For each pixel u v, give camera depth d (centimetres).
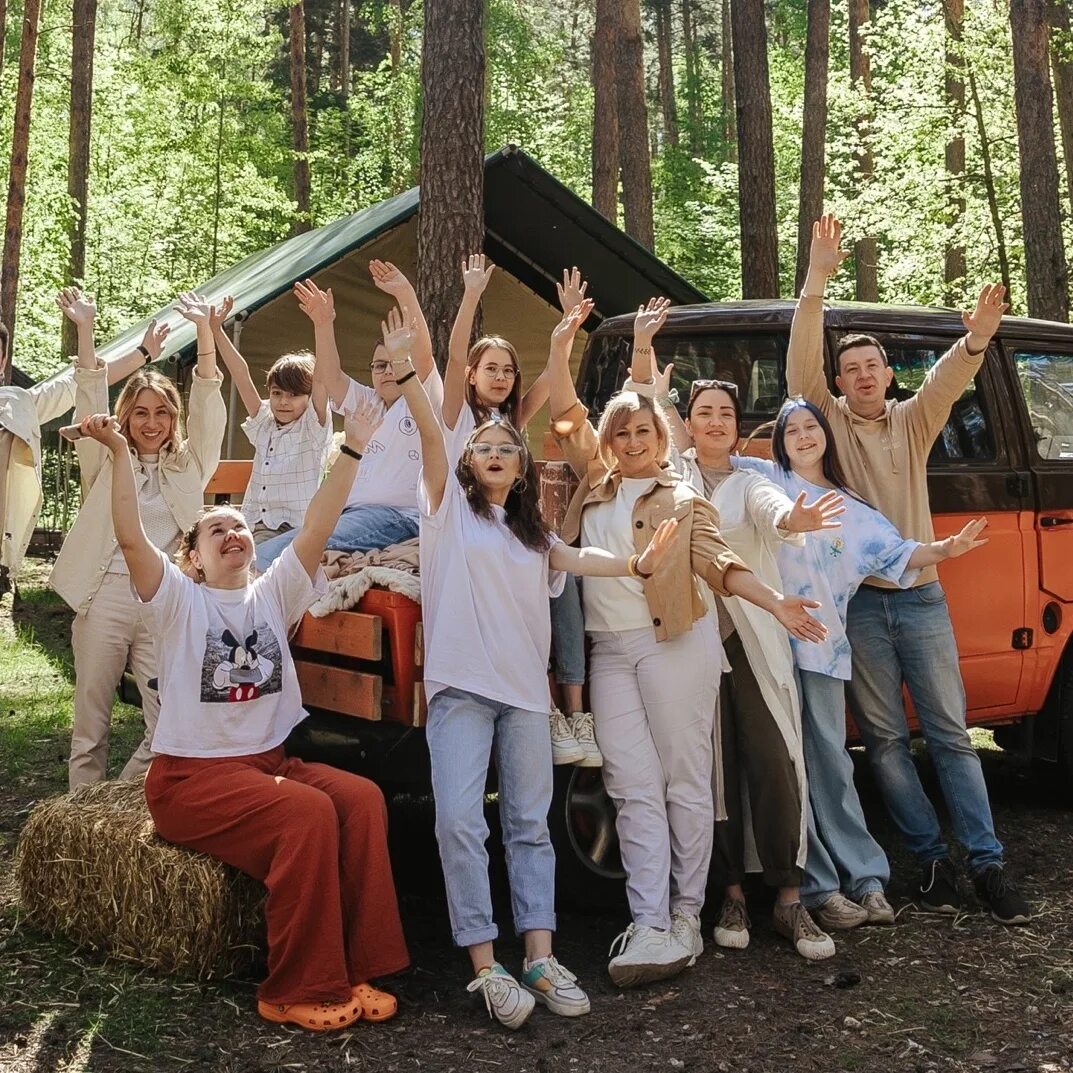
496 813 540
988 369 559
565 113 3747
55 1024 352
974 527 431
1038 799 612
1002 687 551
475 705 381
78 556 479
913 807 464
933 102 1753
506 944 423
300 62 2744
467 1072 334
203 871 373
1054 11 1688
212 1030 353
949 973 403
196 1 2694
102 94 2562
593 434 443
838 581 448
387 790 468
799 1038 356
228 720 380
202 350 498
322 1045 346
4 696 777
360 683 396
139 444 484
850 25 2245
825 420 462
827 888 438
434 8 842
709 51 4966
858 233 1873
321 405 509
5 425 435
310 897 356
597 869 434
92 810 412
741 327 525
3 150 2039
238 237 2823
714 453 450
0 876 468
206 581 390
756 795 421
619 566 382
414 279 1102
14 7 2348
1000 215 1759
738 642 425
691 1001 380
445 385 444
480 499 386
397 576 396
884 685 467
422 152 852
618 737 410
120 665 483
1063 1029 362
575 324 441
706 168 2670
